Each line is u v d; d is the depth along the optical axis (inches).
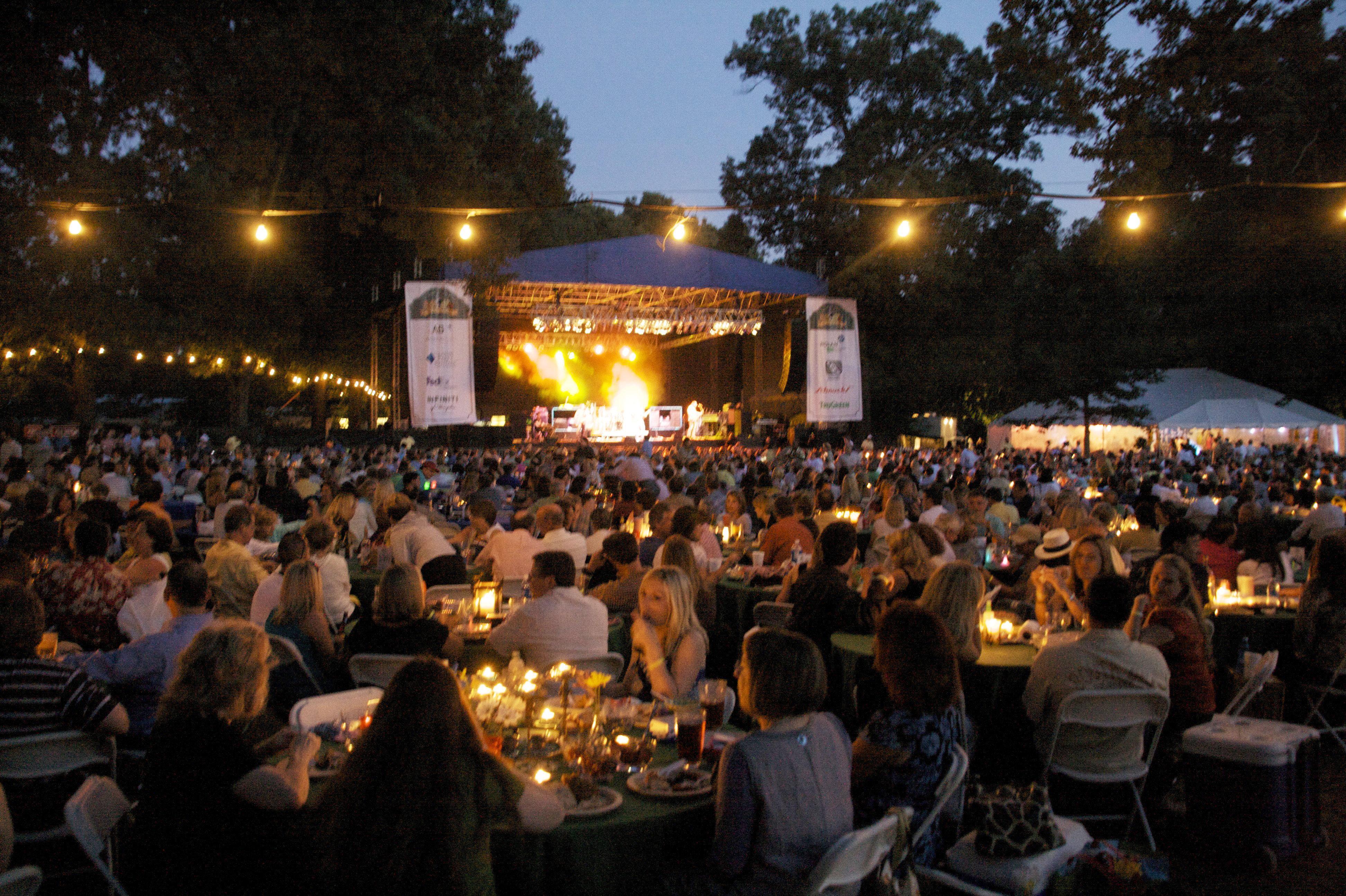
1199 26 366.6
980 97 1669.5
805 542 354.3
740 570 339.9
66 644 224.8
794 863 118.0
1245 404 1228.5
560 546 310.8
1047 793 155.8
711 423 1562.5
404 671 105.3
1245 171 604.4
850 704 229.9
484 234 506.3
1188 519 279.6
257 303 1294.3
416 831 98.0
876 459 995.3
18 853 158.6
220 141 450.9
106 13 380.2
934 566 250.5
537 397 1787.6
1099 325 1288.1
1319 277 1136.8
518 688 172.7
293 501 518.6
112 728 161.5
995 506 453.7
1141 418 1256.8
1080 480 830.5
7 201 448.8
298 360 1437.0
